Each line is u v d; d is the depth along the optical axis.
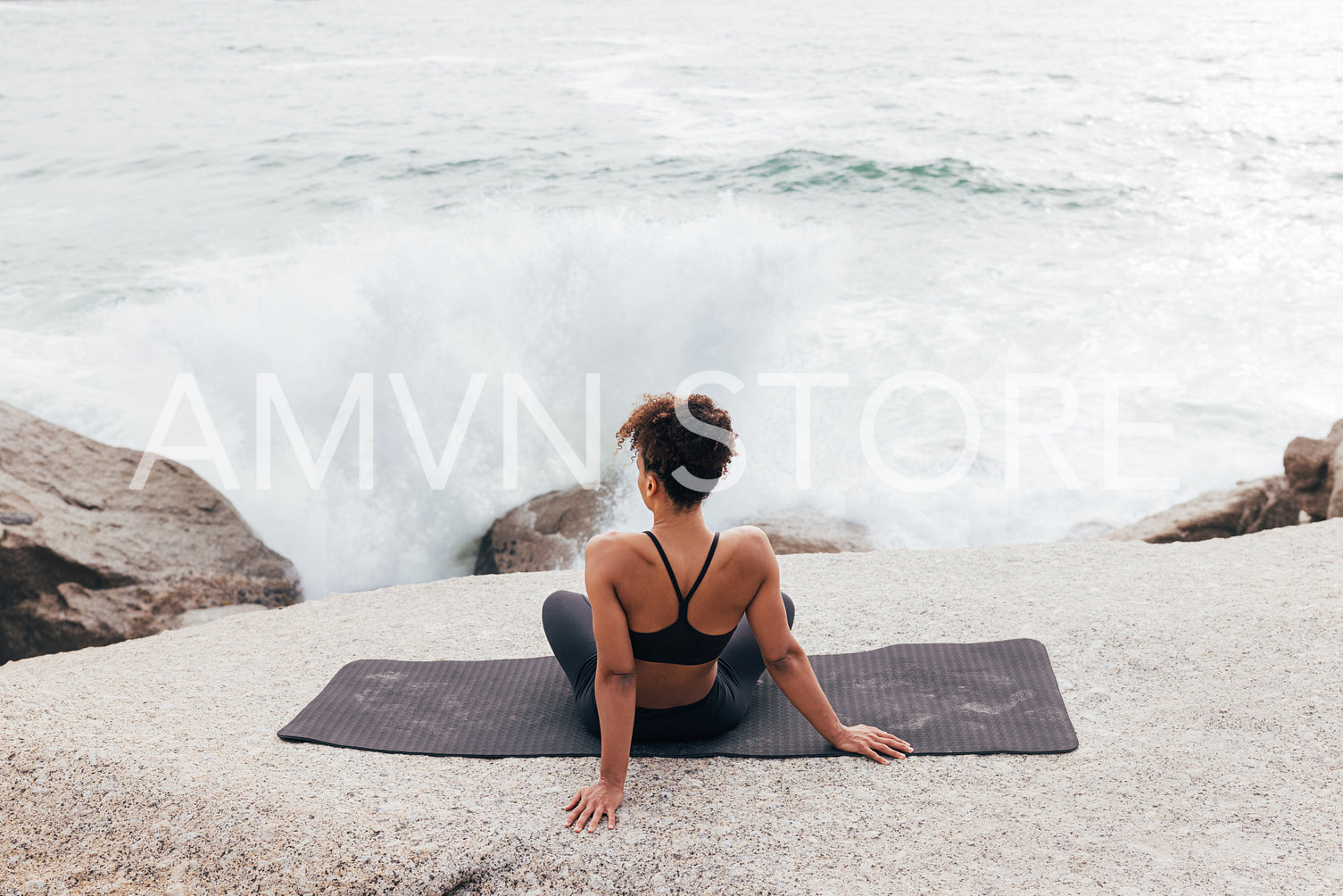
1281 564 4.45
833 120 21.97
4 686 3.39
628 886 2.34
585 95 25.34
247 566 7.80
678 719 2.96
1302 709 3.08
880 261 14.02
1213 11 41.53
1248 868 2.33
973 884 2.30
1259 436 9.24
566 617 3.16
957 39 33.31
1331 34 34.38
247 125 22.36
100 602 7.08
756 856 2.44
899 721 3.15
